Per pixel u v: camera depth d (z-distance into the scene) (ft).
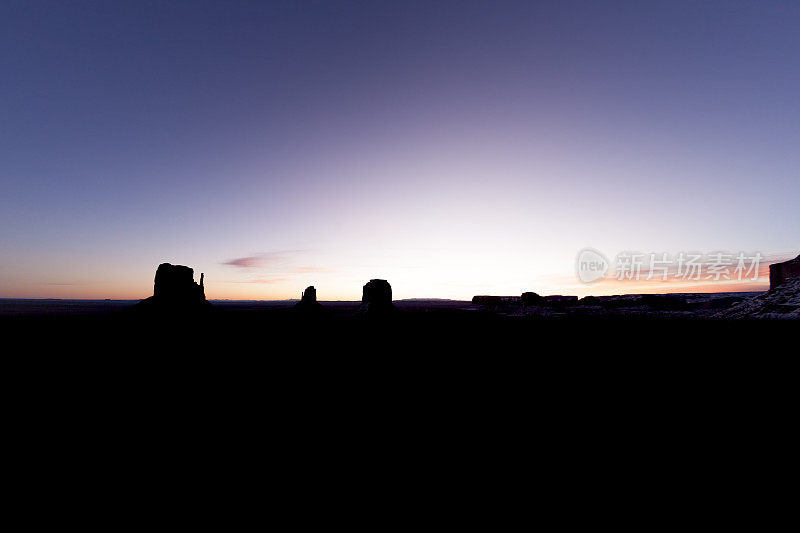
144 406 34.37
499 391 40.86
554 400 36.70
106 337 96.43
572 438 25.95
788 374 49.19
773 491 17.98
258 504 17.13
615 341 96.48
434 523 15.38
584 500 17.39
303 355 71.26
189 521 15.60
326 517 15.90
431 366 58.44
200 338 98.63
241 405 34.91
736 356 66.18
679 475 19.92
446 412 32.45
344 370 54.54
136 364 58.39
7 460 22.04
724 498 17.37
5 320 178.70
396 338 107.14
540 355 71.41
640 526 14.98
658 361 62.39
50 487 18.66
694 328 135.13
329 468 21.15
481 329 144.25
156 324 110.93
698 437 25.85
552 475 20.13
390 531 14.60
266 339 100.32
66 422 29.53
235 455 23.08
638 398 37.29
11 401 35.86
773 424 28.50
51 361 60.80
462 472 20.62
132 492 18.21
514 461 22.11
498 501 17.29
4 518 15.58
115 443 25.08
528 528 14.75
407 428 28.25
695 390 40.65
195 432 27.40
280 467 21.33
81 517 15.78
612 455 22.95
